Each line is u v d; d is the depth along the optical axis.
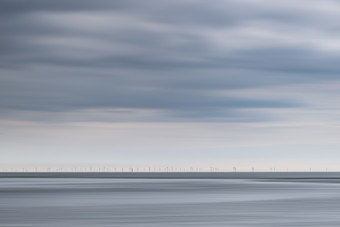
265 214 83.00
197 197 128.38
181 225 69.19
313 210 89.94
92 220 74.88
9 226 68.44
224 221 73.44
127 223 71.38
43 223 71.50
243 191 162.25
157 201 113.00
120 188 188.62
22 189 178.75
